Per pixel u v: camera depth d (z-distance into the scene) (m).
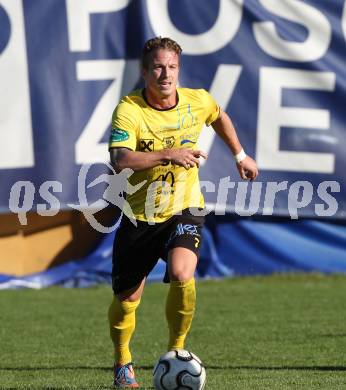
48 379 23.47
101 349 29.95
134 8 48.50
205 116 22.53
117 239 22.09
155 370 19.44
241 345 30.23
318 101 49.72
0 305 42.16
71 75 47.84
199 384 19.20
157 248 22.03
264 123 49.34
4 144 47.16
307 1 49.91
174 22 49.00
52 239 49.66
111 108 48.16
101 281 49.41
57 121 47.56
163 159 20.09
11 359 27.92
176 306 20.72
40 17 47.69
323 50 49.88
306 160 49.53
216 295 44.59
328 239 50.66
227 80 49.19
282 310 39.22
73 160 47.62
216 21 49.19
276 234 50.56
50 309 40.72
